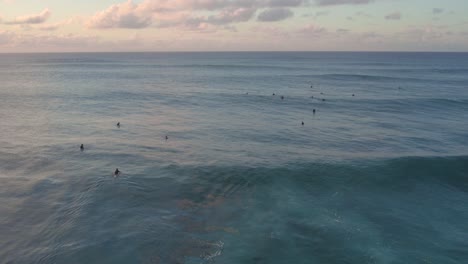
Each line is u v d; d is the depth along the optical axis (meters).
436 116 54.75
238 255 17.80
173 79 115.75
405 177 28.48
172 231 19.80
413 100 69.12
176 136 41.25
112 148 35.53
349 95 76.94
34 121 47.56
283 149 36.16
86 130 43.09
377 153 34.78
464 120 51.75
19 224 20.22
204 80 112.81
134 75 131.88
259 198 24.47
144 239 18.88
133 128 44.84
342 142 39.22
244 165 30.56
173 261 17.16
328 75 132.75
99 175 27.75
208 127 46.09
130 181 26.61
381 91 84.94
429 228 20.84
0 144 35.97
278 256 17.83
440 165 30.38
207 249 18.22
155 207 22.70
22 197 23.66
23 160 31.16
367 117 53.59
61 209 22.08
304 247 18.61
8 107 57.78
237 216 21.78
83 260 17.05
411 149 36.50
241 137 41.16
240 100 69.19
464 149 36.62
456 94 79.06
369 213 22.58
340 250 18.41
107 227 20.02
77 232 19.45
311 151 35.47
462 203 24.42
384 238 19.59
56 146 35.69
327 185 26.92
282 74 140.00
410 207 23.66
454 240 19.52
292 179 27.81
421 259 17.69
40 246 18.14
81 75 129.00
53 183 26.11
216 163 31.12
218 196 24.66
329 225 20.84
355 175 28.64
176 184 26.41
